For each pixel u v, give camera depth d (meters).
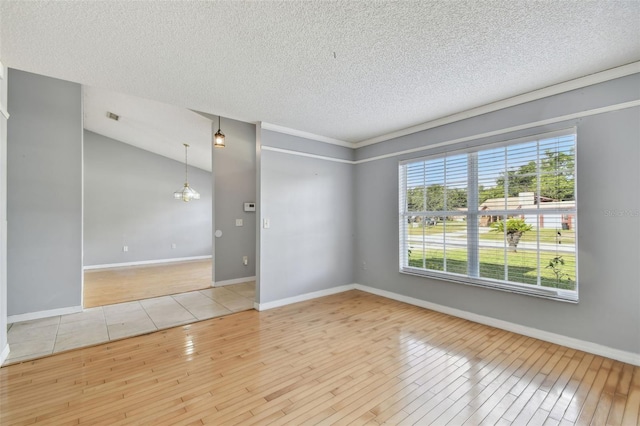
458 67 2.36
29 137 3.48
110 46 2.03
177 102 3.09
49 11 1.65
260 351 2.64
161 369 2.33
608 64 2.32
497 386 2.07
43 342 2.82
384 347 2.70
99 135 7.13
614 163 2.41
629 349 2.34
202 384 2.12
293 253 4.09
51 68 2.34
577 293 2.61
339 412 1.81
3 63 2.26
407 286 4.03
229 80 2.56
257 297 3.82
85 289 4.89
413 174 3.99
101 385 2.11
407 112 3.38
